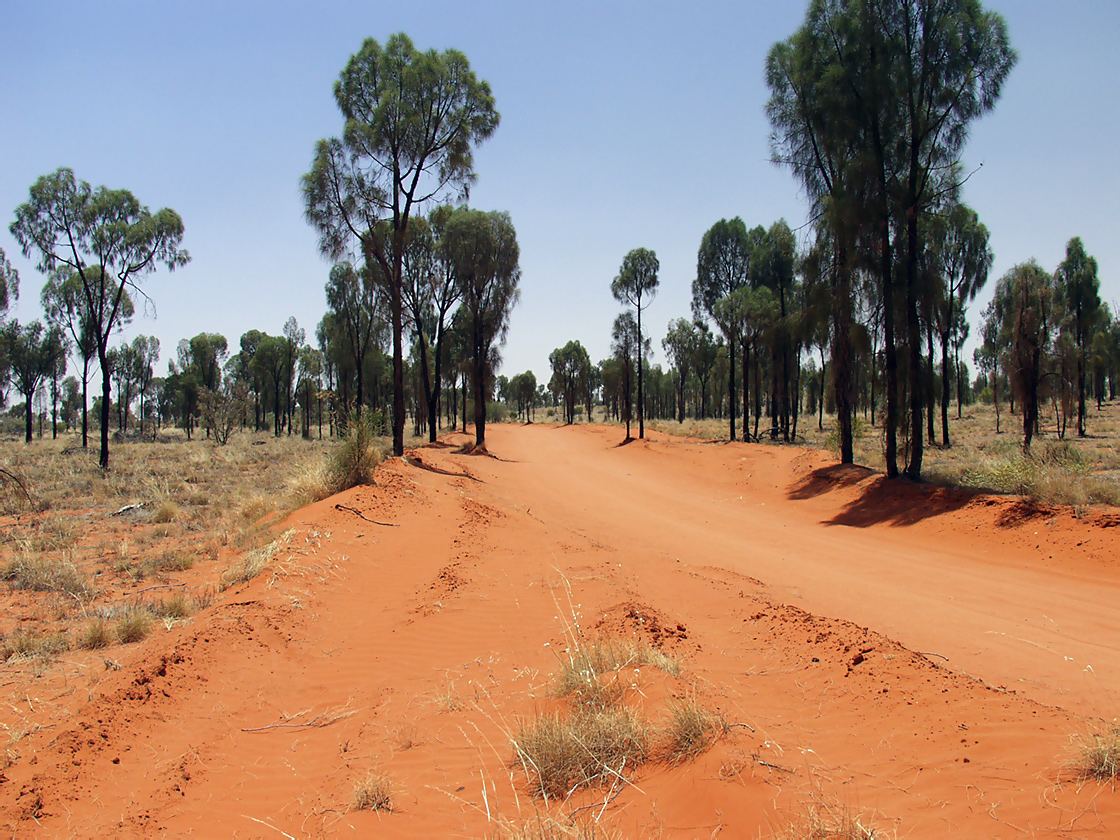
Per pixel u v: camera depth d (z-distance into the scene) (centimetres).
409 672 639
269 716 547
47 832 359
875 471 2005
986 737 374
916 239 1773
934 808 308
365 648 702
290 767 458
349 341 5694
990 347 4034
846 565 1159
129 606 827
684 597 877
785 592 959
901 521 1489
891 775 348
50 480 2177
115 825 370
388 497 1461
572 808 365
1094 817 279
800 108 2197
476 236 3634
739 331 4097
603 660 556
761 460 2677
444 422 8156
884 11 1745
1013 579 993
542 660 646
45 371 5462
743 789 340
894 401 1780
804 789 335
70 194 2689
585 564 1062
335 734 512
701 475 2709
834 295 2173
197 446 4228
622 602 782
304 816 387
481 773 430
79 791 401
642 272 4106
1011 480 1431
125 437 5991
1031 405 2405
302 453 3181
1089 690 550
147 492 1883
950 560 1159
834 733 414
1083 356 3694
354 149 2473
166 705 528
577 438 4869
